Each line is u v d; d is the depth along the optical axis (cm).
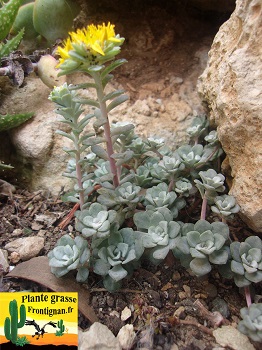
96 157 17
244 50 13
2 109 19
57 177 18
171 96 20
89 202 15
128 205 14
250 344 12
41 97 20
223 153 17
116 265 13
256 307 11
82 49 11
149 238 13
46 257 14
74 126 14
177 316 13
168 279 14
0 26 19
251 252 12
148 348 12
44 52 20
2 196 18
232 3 21
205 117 18
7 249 15
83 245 13
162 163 15
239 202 14
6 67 19
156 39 22
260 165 13
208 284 14
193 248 12
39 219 17
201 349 12
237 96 13
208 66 16
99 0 21
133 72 21
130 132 16
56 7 20
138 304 13
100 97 13
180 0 22
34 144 18
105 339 12
